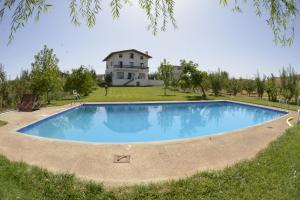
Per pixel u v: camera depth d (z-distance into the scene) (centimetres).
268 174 466
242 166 514
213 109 2178
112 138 1199
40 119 1195
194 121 1681
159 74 3462
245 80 3541
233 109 2195
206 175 473
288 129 920
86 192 401
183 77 2948
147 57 5416
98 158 592
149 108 2070
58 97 2419
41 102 1842
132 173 503
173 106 2184
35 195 385
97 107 1967
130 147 680
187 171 514
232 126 1538
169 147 686
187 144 720
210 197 387
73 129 1377
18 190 395
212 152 649
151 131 1368
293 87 2358
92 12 197
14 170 466
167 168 532
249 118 1816
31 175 452
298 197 382
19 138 772
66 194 391
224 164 557
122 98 2431
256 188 412
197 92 3834
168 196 392
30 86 1878
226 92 3941
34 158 589
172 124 1573
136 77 5306
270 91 2725
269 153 597
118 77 5156
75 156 605
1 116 1263
